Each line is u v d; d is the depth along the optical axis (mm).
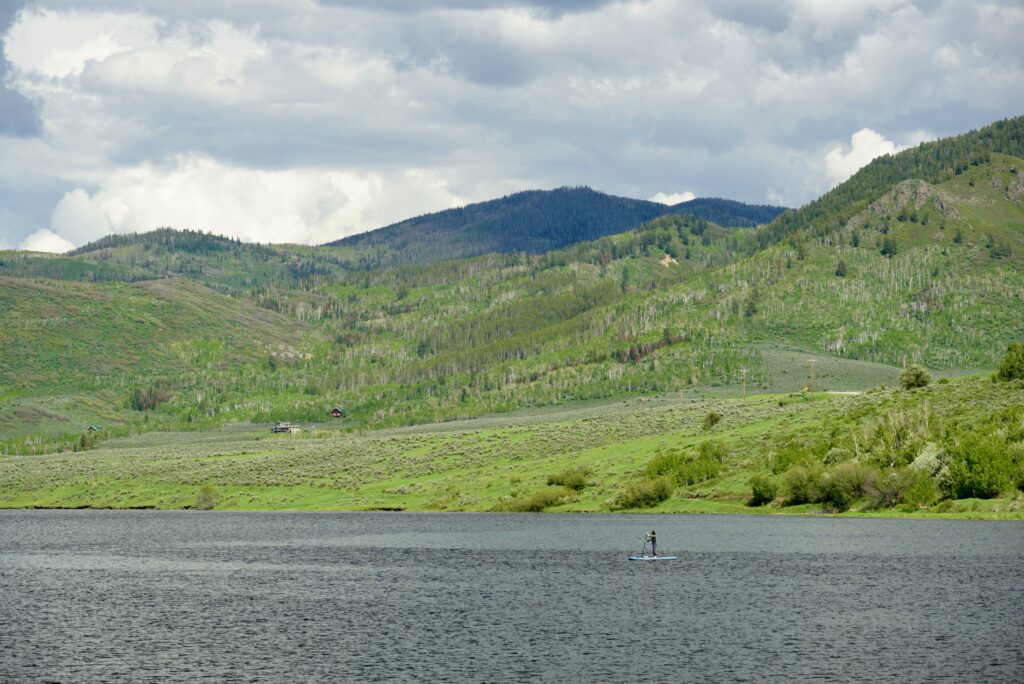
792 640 68062
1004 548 107750
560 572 103812
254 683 59031
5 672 62250
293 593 92938
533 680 59062
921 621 73062
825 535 124312
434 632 73438
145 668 63031
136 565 115688
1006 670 59094
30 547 137375
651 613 79438
